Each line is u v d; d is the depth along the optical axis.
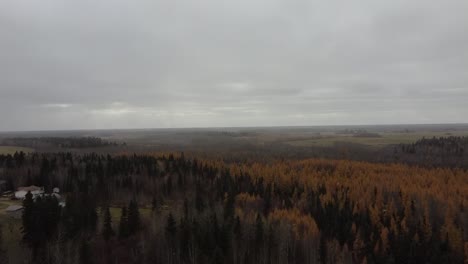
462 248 50.94
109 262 45.41
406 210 61.97
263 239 50.94
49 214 48.31
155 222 55.50
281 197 76.56
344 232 55.09
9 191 72.25
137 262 45.84
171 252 47.34
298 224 58.09
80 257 43.97
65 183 75.19
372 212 61.19
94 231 51.88
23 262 41.88
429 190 72.50
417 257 48.34
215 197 73.31
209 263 45.56
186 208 61.28
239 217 56.34
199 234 49.44
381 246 51.47
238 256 48.41
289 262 49.00
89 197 65.69
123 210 54.72
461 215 60.69
